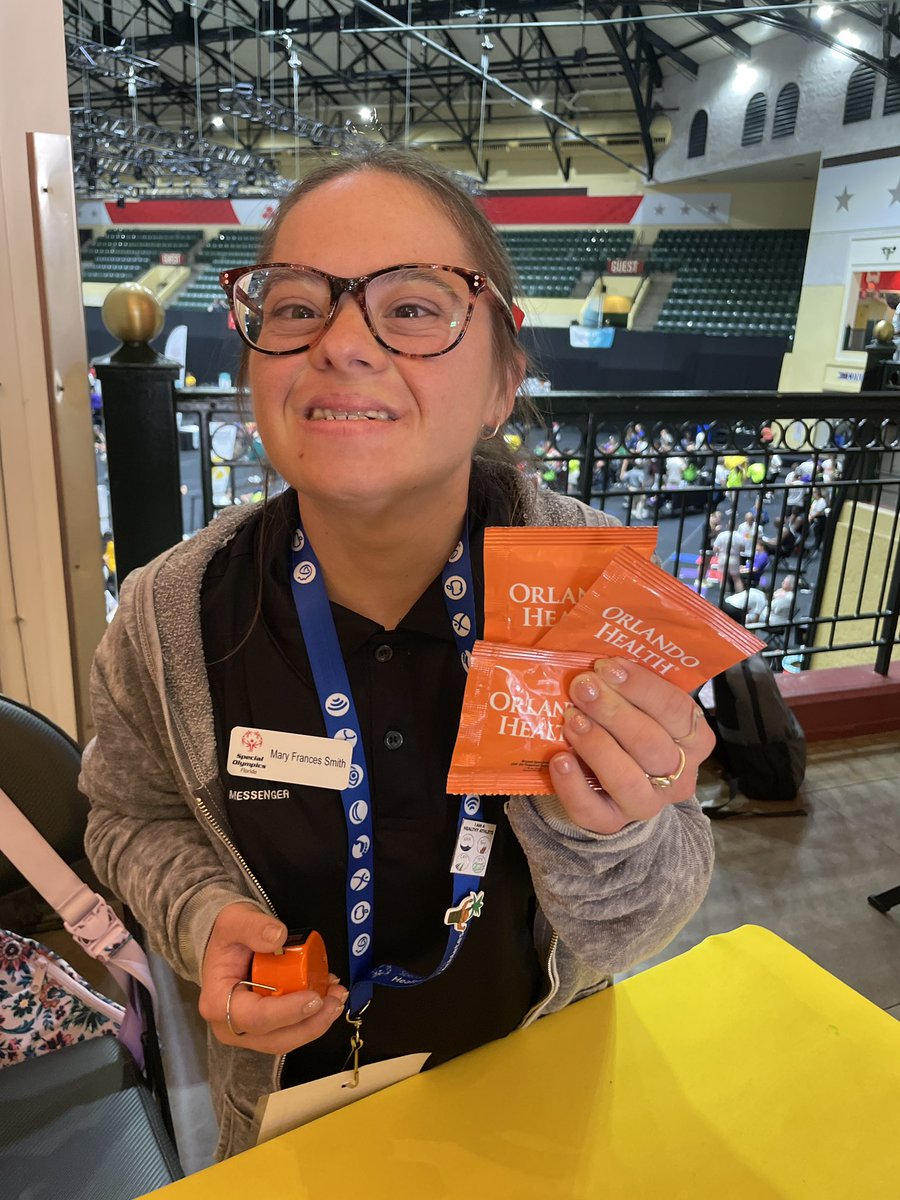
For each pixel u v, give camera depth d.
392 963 0.74
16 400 1.71
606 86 14.59
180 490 2.06
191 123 17.30
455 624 0.66
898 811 2.52
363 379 0.52
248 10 12.09
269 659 0.67
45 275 1.66
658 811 0.53
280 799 0.68
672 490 2.75
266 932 0.56
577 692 0.49
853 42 10.36
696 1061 0.69
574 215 16.70
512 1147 0.62
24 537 1.79
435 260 0.55
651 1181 0.59
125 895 0.73
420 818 0.69
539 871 0.61
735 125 13.24
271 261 0.58
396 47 13.38
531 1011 0.77
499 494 0.72
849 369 11.35
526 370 0.68
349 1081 0.66
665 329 15.27
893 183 10.48
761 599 5.26
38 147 1.59
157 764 0.75
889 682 2.99
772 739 2.46
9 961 0.94
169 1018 1.67
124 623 0.72
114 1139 0.81
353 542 0.62
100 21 11.81
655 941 0.64
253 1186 0.59
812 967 0.80
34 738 0.91
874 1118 0.65
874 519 2.96
